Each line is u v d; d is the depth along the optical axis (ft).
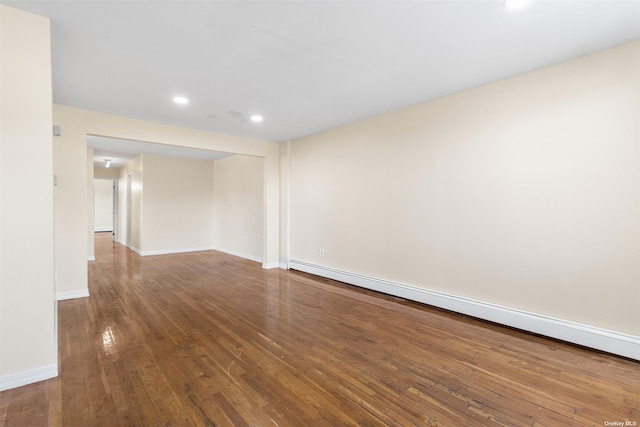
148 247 24.14
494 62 8.84
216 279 16.52
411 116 12.62
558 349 8.42
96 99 11.56
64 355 7.98
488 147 10.40
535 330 9.39
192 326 10.00
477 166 10.69
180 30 7.16
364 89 10.82
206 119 14.17
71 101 11.80
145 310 11.51
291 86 10.50
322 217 16.94
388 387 6.66
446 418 5.68
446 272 11.66
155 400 6.16
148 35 7.36
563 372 7.24
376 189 14.08
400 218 13.14
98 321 10.38
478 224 10.71
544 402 6.14
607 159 8.19
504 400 6.21
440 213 11.76
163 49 8.00
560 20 6.83
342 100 11.91
